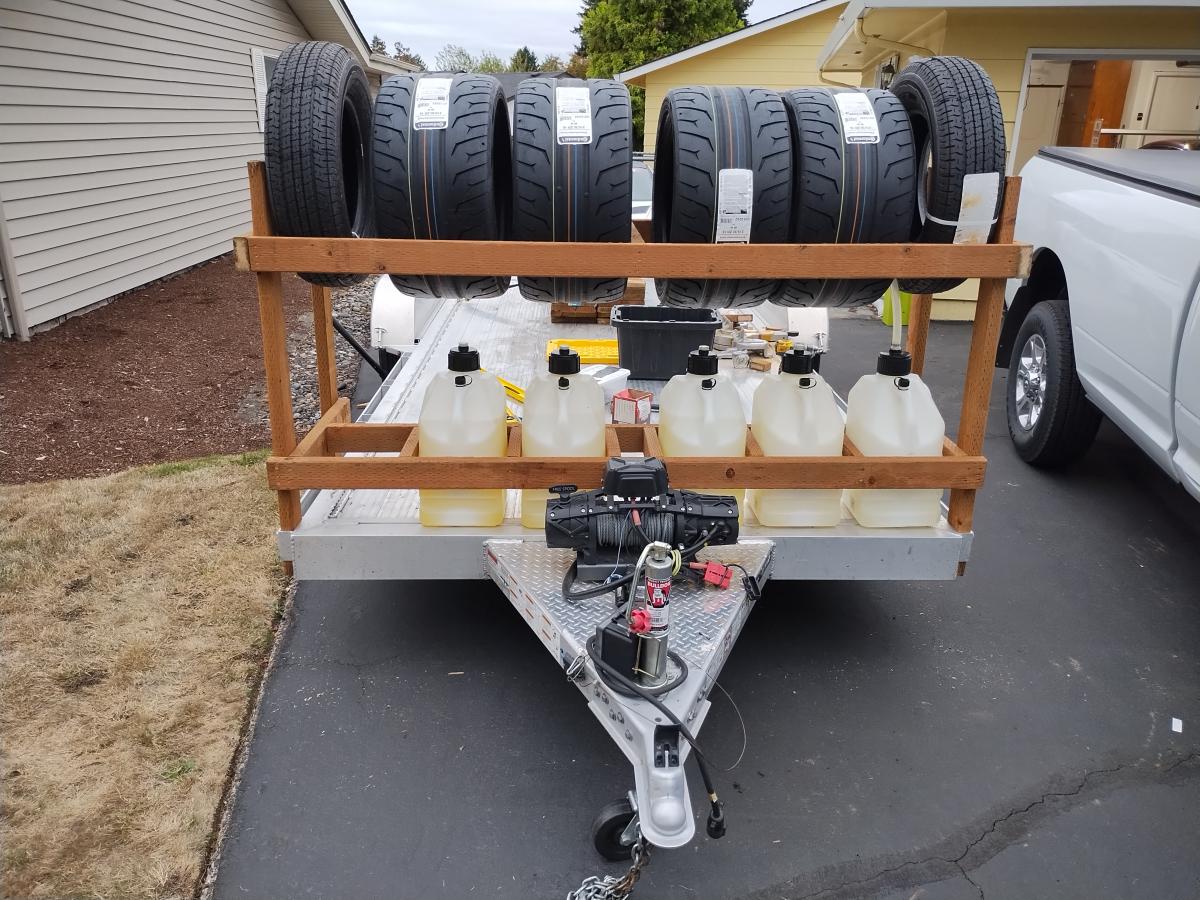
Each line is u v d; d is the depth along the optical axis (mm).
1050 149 4203
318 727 2373
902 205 2082
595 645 1864
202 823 2039
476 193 2006
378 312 4312
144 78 8422
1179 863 2002
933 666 2701
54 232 6938
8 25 6238
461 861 1969
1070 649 2805
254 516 3533
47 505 3643
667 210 2447
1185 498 3908
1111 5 6297
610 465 2115
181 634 2744
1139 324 3078
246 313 7844
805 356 2430
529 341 4297
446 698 2500
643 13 23016
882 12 6762
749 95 2133
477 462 2240
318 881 1908
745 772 2252
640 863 1774
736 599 2102
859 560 2412
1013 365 4348
